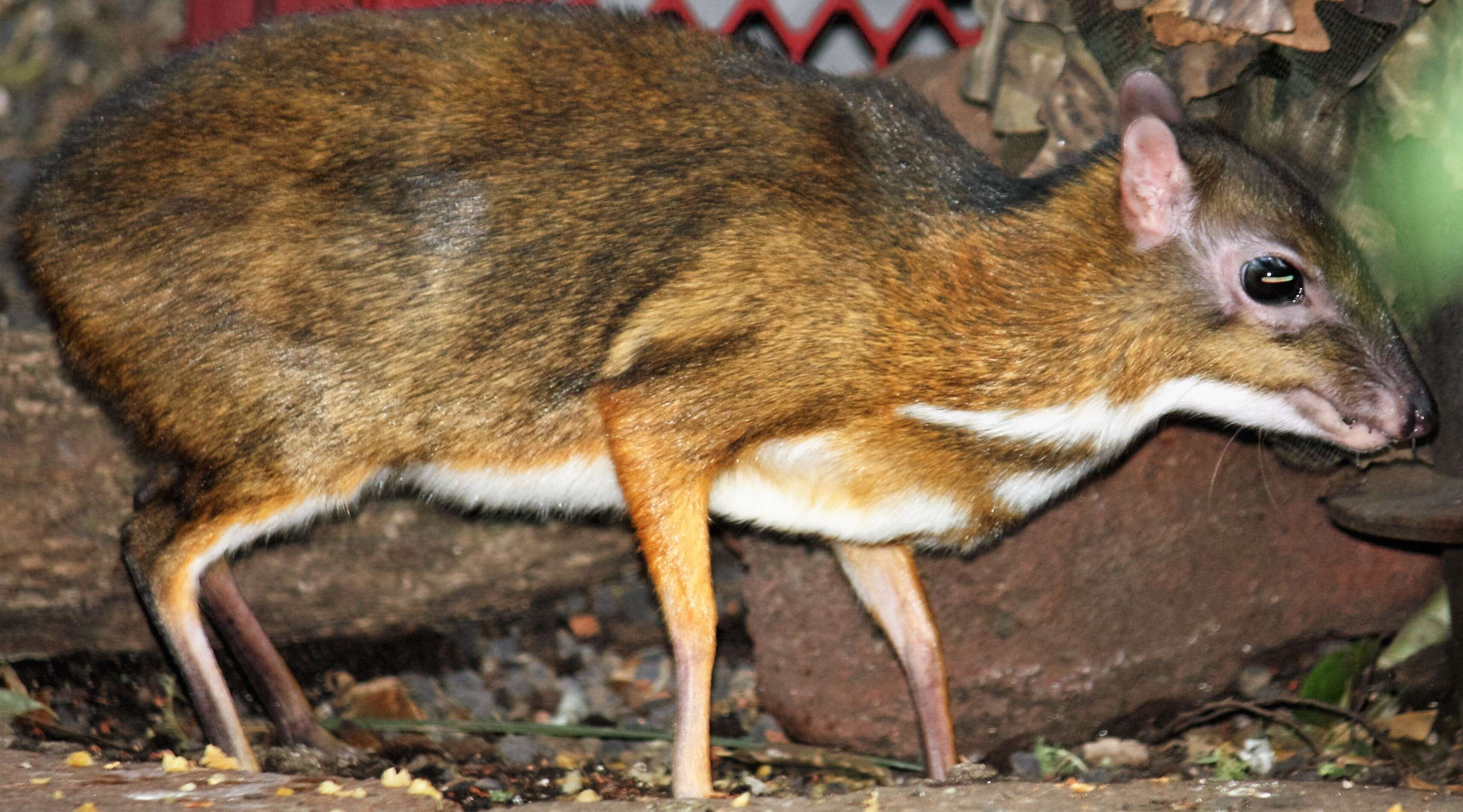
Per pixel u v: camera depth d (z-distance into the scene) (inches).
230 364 300.4
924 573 354.3
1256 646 358.3
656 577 296.2
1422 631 353.1
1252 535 356.8
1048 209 294.4
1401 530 311.1
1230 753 340.8
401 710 362.6
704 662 296.0
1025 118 349.7
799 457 302.5
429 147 297.4
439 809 267.4
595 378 299.4
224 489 307.3
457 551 369.1
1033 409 294.0
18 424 340.2
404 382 302.0
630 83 302.4
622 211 295.0
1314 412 294.0
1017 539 352.5
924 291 291.0
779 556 362.0
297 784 271.7
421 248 296.4
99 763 283.9
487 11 310.8
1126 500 353.4
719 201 291.9
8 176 445.1
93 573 346.6
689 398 291.1
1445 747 331.3
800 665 355.9
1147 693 356.2
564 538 374.9
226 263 297.1
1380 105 322.0
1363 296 288.8
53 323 313.7
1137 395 297.0
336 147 296.7
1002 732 353.4
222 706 312.7
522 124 299.3
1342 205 330.0
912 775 346.0
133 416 311.9
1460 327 320.5
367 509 359.9
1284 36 310.3
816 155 294.7
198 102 302.0
